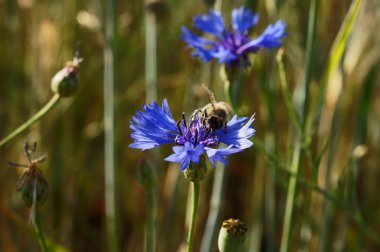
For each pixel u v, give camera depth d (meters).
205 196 0.60
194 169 0.42
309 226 0.56
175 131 0.43
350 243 0.61
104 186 0.68
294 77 0.60
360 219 0.51
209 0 0.55
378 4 0.55
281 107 0.59
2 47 0.63
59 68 0.60
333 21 0.57
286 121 0.59
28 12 0.60
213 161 0.41
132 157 0.66
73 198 0.63
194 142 0.43
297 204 0.51
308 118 0.55
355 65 0.55
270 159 0.49
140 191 0.65
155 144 0.43
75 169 0.64
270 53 0.58
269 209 0.60
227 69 0.49
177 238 0.61
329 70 0.51
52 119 0.60
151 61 0.57
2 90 0.62
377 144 0.60
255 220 0.60
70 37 0.63
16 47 0.62
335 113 0.55
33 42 0.59
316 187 0.50
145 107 0.44
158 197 0.61
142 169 0.48
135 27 0.66
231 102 0.50
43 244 0.45
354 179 0.57
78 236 0.66
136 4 0.66
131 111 0.67
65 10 0.61
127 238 0.67
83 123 0.67
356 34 0.55
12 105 0.61
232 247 0.43
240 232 0.43
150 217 0.48
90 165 0.67
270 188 0.58
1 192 0.60
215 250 0.56
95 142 0.68
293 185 0.51
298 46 0.57
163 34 0.67
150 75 0.58
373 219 0.61
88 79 0.66
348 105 0.57
